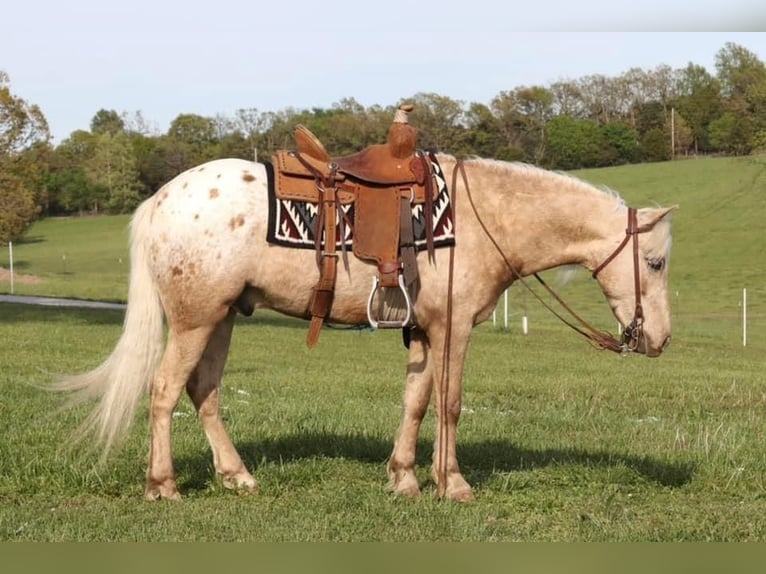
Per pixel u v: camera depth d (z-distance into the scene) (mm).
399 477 7031
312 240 6641
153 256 6660
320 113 66938
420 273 6797
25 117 33438
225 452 7051
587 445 9062
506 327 31953
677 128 89750
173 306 6637
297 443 8484
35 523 5949
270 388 13906
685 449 8836
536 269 7246
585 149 83500
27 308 35594
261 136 67875
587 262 7242
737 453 8555
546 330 32000
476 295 6945
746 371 20656
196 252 6535
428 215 6773
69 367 16219
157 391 6691
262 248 6605
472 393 14719
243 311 6926
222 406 11203
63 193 90562
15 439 8383
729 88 96062
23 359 17250
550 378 17344
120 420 6664
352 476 7473
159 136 96688
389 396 13773
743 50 96125
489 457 8352
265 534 5867
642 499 7141
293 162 6746
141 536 5762
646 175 77438
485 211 6988
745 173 74188
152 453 6711
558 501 6898
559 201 7121
